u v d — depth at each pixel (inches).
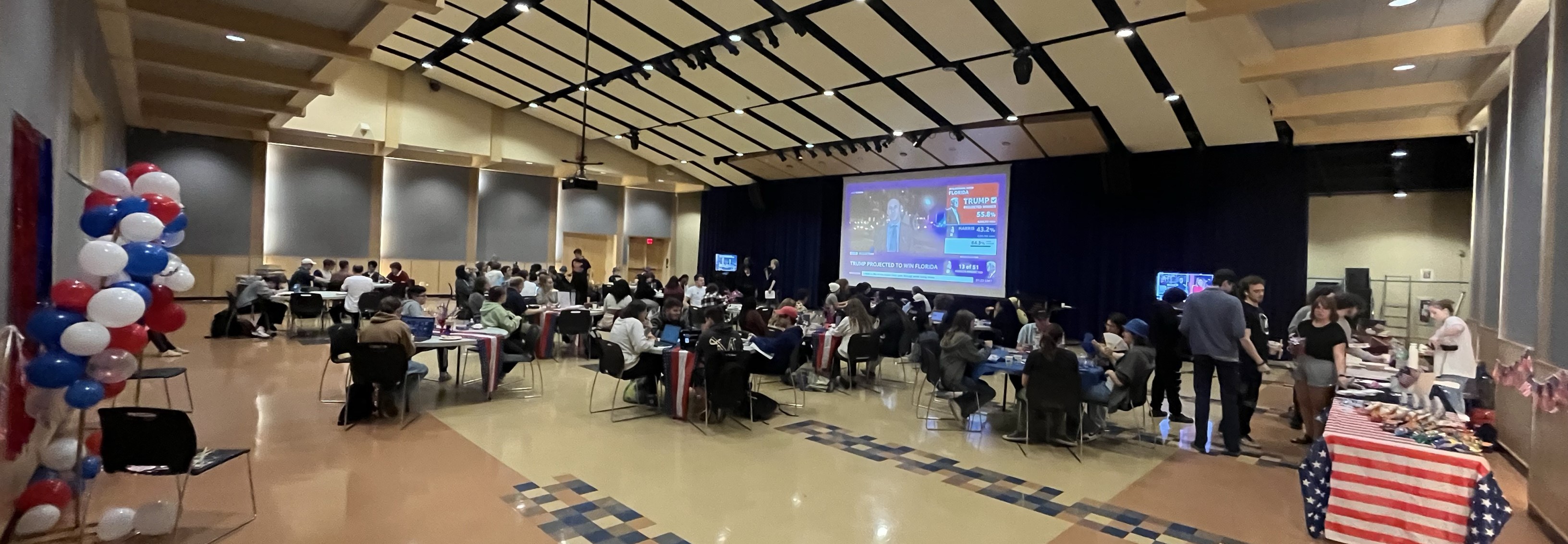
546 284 360.8
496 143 592.4
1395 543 122.7
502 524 127.2
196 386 229.8
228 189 521.3
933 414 232.4
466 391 241.6
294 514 128.0
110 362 118.1
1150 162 399.5
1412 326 440.1
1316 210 477.7
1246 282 204.8
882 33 313.0
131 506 129.0
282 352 298.7
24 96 118.0
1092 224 421.4
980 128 401.4
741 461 171.2
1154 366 205.2
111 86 293.3
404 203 601.6
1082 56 299.0
